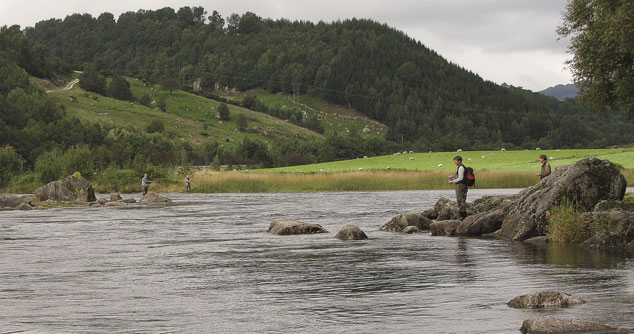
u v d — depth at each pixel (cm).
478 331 684
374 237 1816
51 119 16288
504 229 1797
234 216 2752
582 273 1073
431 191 5422
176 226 2262
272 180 6097
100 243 1711
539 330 659
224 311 818
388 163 9450
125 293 959
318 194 5150
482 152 10188
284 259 1343
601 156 7381
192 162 14800
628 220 1498
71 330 719
